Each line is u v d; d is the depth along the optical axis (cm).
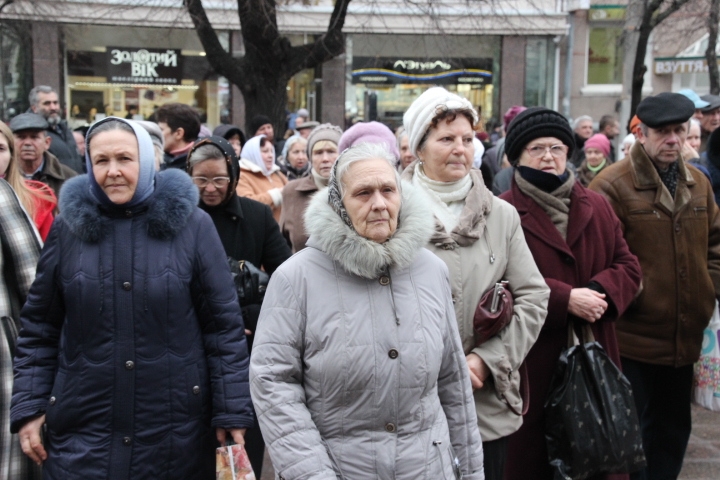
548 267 340
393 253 237
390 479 231
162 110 513
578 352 329
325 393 236
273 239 398
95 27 1675
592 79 1973
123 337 277
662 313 407
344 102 1803
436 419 244
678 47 1905
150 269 281
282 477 228
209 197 376
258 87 1023
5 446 327
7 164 380
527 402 313
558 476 320
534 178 348
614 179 414
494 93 1828
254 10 984
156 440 279
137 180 282
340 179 242
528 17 1689
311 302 240
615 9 1908
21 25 1470
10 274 343
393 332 237
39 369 288
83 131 937
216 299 293
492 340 299
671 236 407
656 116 395
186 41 1736
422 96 321
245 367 294
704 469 480
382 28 1702
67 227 285
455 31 1631
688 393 429
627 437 322
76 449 275
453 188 315
